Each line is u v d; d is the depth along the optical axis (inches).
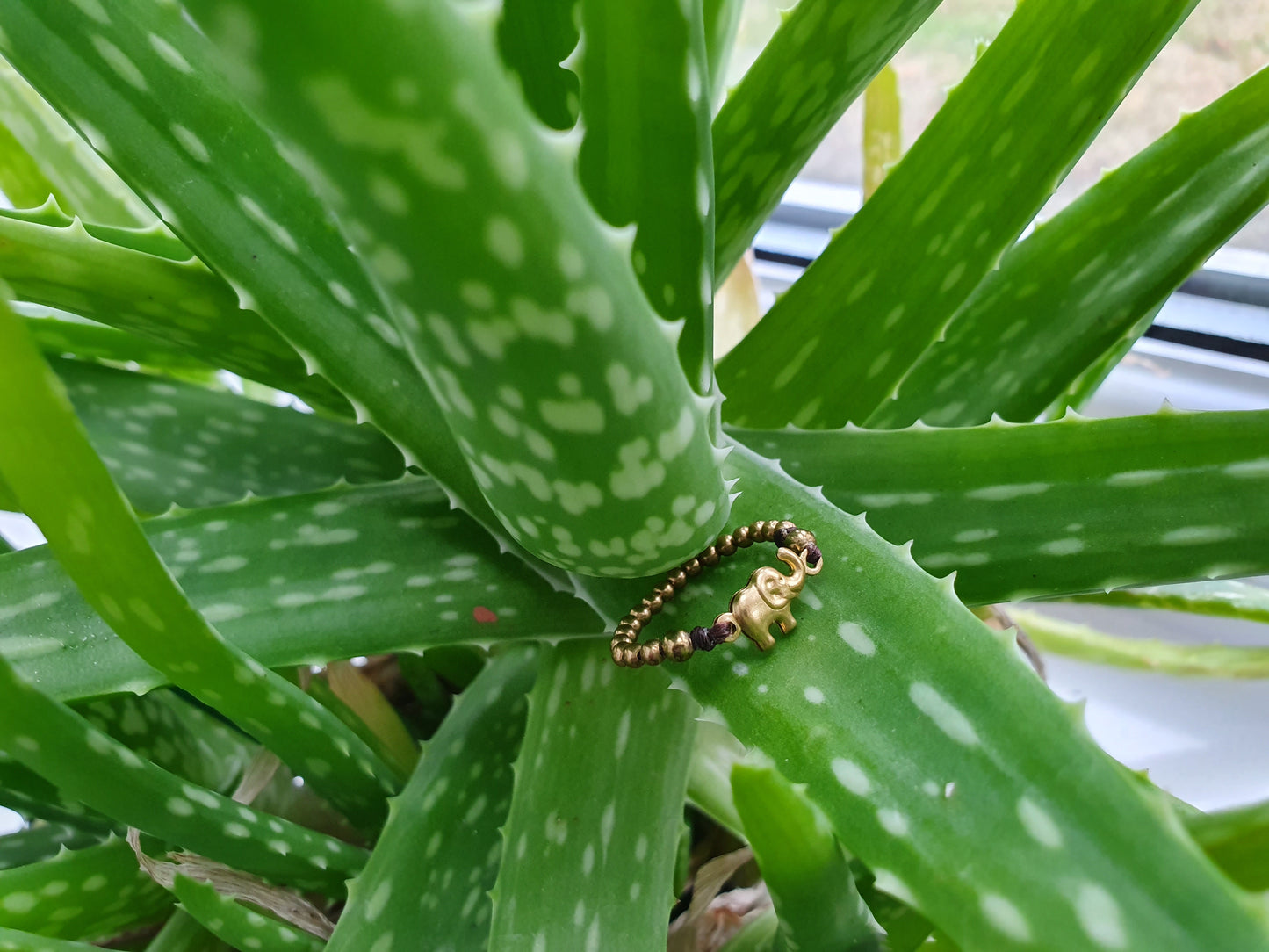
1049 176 6.7
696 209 5.1
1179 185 7.4
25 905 6.2
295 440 7.9
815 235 18.2
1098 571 6.0
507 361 3.6
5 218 6.0
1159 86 13.0
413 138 2.8
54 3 5.5
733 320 13.3
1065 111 6.5
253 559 6.4
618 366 3.7
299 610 6.2
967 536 6.2
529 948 5.3
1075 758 4.1
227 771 8.4
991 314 8.0
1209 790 10.8
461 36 2.7
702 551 5.4
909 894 4.2
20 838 7.9
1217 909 3.6
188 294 6.4
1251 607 10.0
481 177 2.9
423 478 6.9
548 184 3.1
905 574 5.1
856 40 6.0
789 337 7.2
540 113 5.6
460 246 3.1
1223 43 12.1
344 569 6.4
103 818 7.0
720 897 7.9
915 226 6.9
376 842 7.1
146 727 7.7
